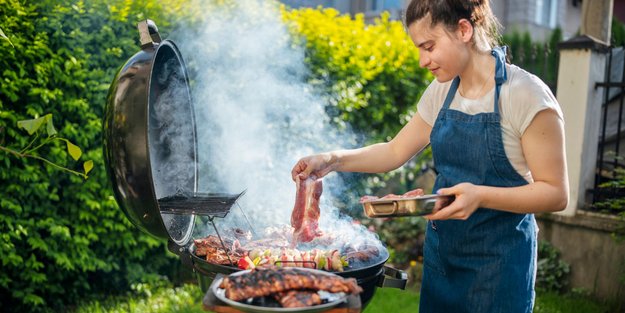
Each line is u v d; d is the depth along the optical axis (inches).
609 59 197.8
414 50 229.0
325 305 62.2
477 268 81.7
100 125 158.4
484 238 80.8
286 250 86.8
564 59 198.2
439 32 73.4
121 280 177.8
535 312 167.2
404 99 227.8
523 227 80.9
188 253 89.2
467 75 79.7
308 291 66.1
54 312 157.4
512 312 80.0
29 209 147.3
